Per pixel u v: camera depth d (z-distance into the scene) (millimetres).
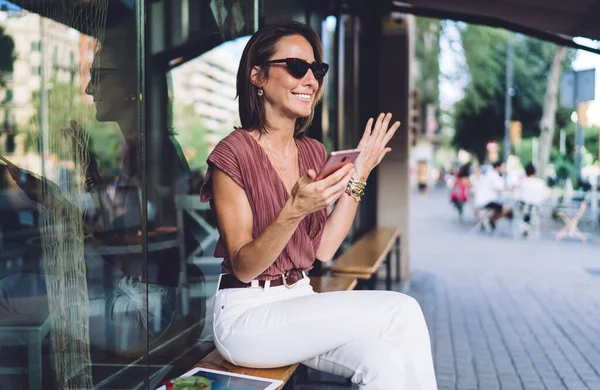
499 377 4461
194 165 3900
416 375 1988
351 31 7047
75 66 2090
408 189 8219
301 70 2166
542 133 21547
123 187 2262
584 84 10445
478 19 5719
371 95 8031
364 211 8203
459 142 34969
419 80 34438
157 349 3018
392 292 2094
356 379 2031
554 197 19156
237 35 4074
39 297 2057
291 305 2090
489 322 6078
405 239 8273
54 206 2053
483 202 15047
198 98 3891
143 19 2234
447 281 8297
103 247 2230
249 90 2262
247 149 2148
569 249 11898
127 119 2258
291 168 2348
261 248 1936
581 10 4523
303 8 5000
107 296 2244
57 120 2043
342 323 2020
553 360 4867
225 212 2111
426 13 6008
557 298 7219
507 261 10242
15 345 2045
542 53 28344
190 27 3717
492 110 31312
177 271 3473
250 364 2182
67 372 2107
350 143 7137
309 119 2422
